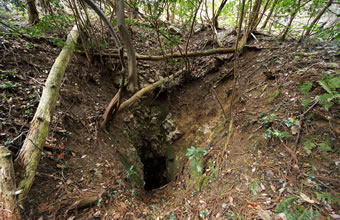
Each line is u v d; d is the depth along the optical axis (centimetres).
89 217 215
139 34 635
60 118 325
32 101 306
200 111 471
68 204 219
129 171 317
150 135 556
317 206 162
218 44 567
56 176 247
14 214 155
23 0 351
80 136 333
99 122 393
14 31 388
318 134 220
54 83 305
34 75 364
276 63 360
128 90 355
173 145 498
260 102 318
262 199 191
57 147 280
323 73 266
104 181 279
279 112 272
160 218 240
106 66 538
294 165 207
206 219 206
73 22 459
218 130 359
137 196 297
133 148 443
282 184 196
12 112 276
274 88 313
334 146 204
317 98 246
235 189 221
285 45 402
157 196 325
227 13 557
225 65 495
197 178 297
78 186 250
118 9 252
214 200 225
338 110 226
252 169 231
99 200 232
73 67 446
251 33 505
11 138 245
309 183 185
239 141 286
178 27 713
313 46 357
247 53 464
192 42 665
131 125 505
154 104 570
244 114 322
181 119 511
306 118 239
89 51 490
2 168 171
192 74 555
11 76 327
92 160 305
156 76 588
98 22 586
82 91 432
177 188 329
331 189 172
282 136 231
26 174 192
